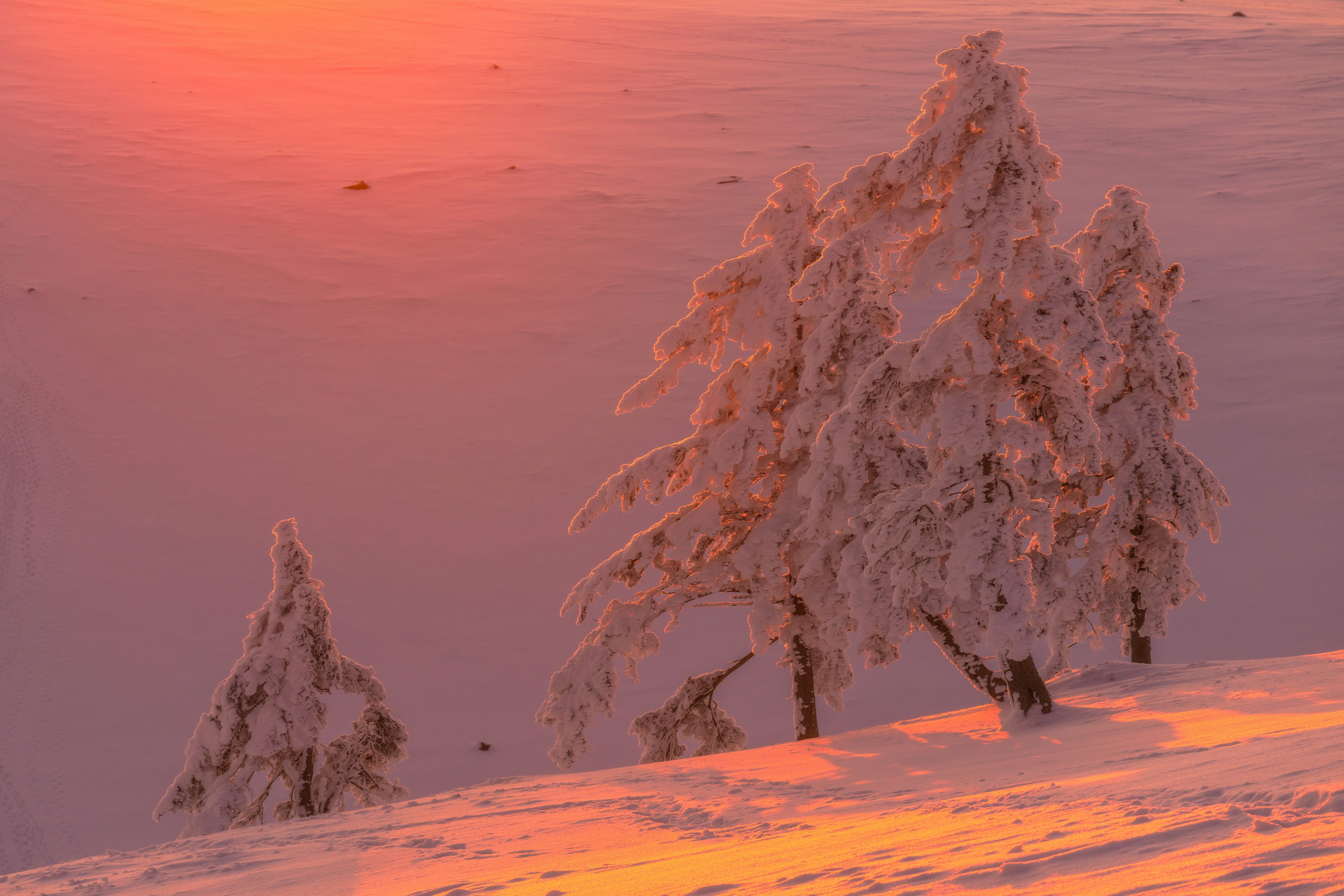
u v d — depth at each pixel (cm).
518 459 5878
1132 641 2272
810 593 2075
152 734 3778
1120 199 2212
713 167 10812
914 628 1992
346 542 5112
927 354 1752
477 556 4997
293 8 19775
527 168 10900
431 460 5900
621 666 4072
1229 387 5906
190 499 5500
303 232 9262
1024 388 1802
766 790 1359
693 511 2173
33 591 4631
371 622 4466
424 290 8181
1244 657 3672
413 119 12925
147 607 4581
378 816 1374
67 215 9275
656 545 2202
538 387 6731
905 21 19375
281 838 1241
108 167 10538
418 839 1160
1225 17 19538
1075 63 15475
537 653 4253
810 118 12794
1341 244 7988
